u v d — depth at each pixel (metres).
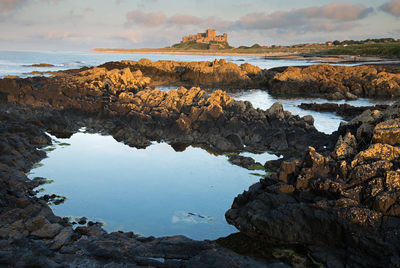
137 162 25.31
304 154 18.97
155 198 19.42
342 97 59.38
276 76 69.94
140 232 15.91
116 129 33.66
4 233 14.01
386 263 11.98
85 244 13.69
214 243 14.32
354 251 13.25
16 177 20.16
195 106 34.94
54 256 12.55
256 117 31.75
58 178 21.86
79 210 17.80
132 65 84.62
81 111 37.44
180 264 12.38
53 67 117.25
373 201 13.98
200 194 20.09
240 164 25.00
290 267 13.25
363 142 20.19
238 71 76.94
